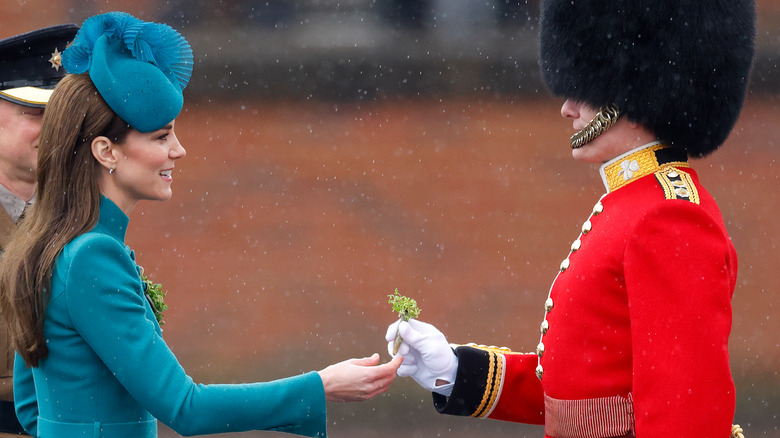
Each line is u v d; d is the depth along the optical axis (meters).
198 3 38.12
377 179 34.56
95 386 8.16
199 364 25.58
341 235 31.86
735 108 8.79
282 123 36.84
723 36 8.52
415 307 9.82
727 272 7.92
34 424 8.99
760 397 24.77
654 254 7.91
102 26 8.31
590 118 8.95
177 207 33.00
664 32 8.49
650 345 7.82
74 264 7.88
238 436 21.91
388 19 38.12
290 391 8.37
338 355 26.09
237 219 32.53
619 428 8.41
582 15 8.84
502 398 9.88
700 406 7.60
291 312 28.11
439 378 9.82
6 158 10.94
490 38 37.66
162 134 8.43
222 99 37.22
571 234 32.06
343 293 29.12
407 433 22.70
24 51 11.16
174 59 8.57
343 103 37.34
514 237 31.78
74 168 8.19
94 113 8.16
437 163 35.31
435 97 37.38
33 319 8.00
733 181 34.25
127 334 7.94
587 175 34.59
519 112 36.88
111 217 8.34
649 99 8.52
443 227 32.31
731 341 27.48
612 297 8.38
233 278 29.72
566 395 8.68
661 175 8.44
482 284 29.34
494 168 34.91
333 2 38.03
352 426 22.98
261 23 38.06
